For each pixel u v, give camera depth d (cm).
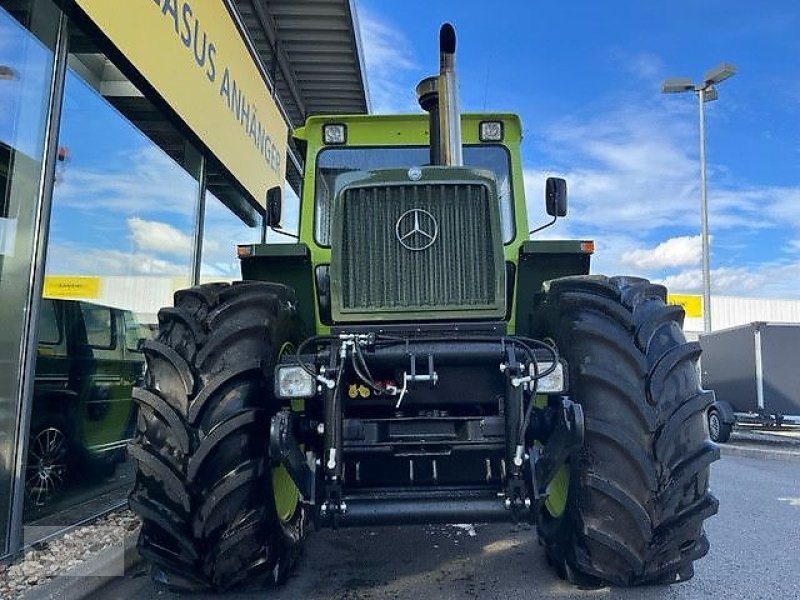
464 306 317
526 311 377
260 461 285
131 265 582
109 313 549
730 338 1399
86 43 457
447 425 304
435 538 432
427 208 319
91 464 524
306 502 271
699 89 1723
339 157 446
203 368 288
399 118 448
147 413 287
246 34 750
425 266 318
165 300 640
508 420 285
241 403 284
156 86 506
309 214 432
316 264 418
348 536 438
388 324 321
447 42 389
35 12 418
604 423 280
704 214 1720
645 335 290
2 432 393
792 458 1000
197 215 680
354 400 306
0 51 418
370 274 318
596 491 279
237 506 280
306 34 878
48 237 420
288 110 1105
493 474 303
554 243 358
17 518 388
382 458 304
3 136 419
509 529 452
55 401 472
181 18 554
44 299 452
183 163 660
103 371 541
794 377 1290
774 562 400
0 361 400
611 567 291
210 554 282
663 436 278
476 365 296
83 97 498
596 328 291
